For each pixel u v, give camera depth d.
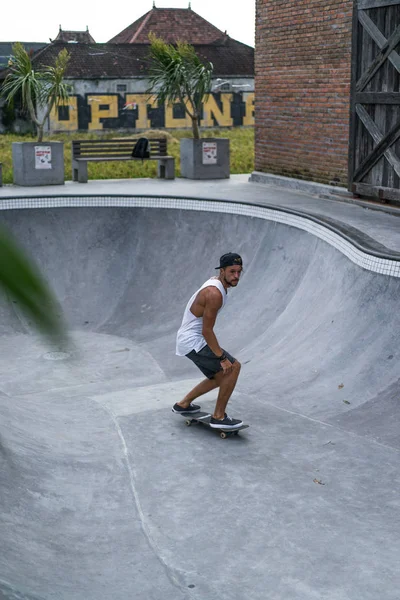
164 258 13.38
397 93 12.18
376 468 5.71
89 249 13.75
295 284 10.89
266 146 16.92
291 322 10.01
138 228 13.85
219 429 6.30
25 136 32.03
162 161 18.33
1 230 0.97
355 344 8.23
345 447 6.12
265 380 8.25
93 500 5.23
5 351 10.99
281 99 16.06
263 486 5.41
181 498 5.25
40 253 13.59
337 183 14.52
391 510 5.02
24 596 3.43
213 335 6.03
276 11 15.72
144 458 5.95
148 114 34.50
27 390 9.62
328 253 10.44
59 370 10.27
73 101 33.09
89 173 20.55
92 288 13.25
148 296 12.89
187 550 4.52
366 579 4.14
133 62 34.38
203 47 37.59
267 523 4.85
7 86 17.73
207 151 18.06
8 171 20.50
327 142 14.68
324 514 4.96
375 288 8.74
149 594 3.98
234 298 11.62
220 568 4.30
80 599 3.73
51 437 6.30
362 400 7.22
